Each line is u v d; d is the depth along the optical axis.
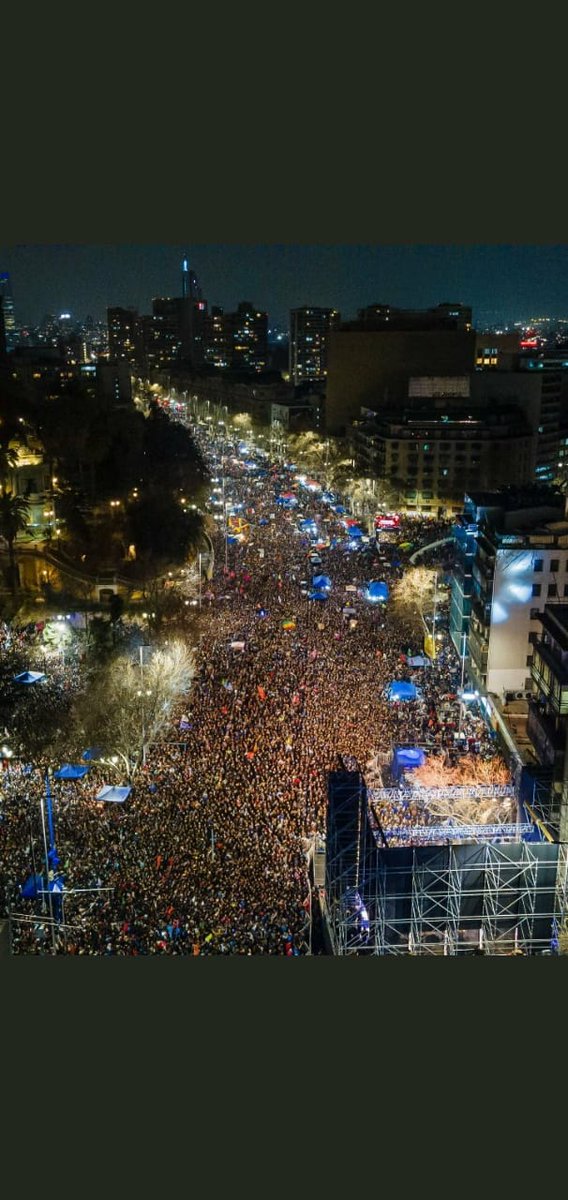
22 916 44.00
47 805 52.91
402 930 44.47
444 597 101.12
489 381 192.50
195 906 45.78
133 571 104.88
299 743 64.62
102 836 52.09
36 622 85.69
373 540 136.25
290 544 133.25
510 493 93.31
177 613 90.00
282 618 94.94
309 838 51.88
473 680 84.19
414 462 178.50
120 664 70.94
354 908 44.84
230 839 51.88
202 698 72.56
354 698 73.88
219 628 90.81
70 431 121.31
